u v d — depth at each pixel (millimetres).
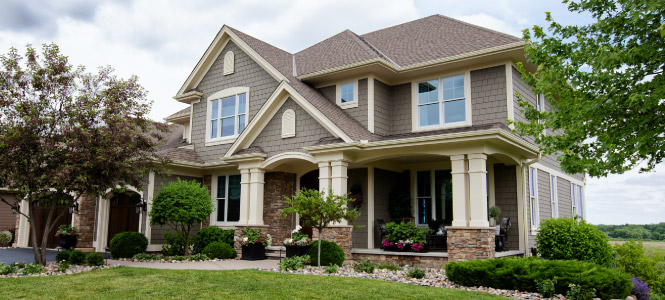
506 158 13906
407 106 16453
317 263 12672
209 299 8398
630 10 7766
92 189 12984
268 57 18844
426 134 14984
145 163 14422
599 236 12570
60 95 12953
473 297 8570
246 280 10117
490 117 14555
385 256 14000
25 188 12578
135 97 14047
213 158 19594
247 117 18844
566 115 8961
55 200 13391
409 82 16531
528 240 14422
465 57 14594
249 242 15383
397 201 16109
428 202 16203
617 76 8422
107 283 9945
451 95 15531
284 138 16062
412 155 13703
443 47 16359
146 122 14164
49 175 12211
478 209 12164
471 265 10031
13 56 12703
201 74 20859
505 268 9773
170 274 11000
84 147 12688
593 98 8742
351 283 9766
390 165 16250
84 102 13047
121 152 13273
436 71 15828
